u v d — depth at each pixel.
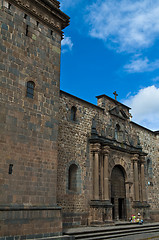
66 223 24.11
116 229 24.69
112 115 33.72
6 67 18.34
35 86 20.22
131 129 37.81
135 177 34.53
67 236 18.77
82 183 26.75
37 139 19.45
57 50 22.98
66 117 26.66
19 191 17.42
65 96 27.09
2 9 18.94
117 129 35.16
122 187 33.44
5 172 16.89
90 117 29.89
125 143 34.59
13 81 18.61
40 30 21.69
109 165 30.94
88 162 28.05
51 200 19.42
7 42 18.78
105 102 32.91
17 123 18.28
